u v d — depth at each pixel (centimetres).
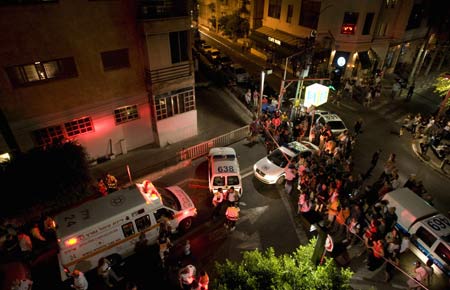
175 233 1209
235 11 3722
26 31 1163
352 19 2473
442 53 3084
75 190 1253
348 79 2539
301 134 1783
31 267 1063
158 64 1544
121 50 1454
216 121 2089
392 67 3005
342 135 1669
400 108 2327
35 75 1266
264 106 2108
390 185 1316
